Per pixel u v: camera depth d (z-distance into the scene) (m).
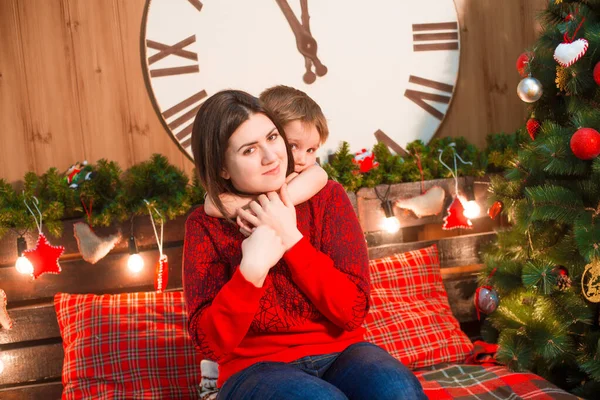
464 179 2.28
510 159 2.24
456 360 1.99
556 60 1.73
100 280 2.08
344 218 1.32
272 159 1.22
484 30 2.43
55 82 2.14
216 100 1.23
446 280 2.30
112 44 2.17
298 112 1.45
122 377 1.81
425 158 2.27
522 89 1.85
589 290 1.70
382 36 2.35
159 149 2.22
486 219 2.47
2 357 2.01
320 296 1.21
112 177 2.03
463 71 2.43
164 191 2.08
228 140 1.21
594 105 1.79
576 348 1.90
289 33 2.28
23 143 2.14
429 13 2.38
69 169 2.09
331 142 2.34
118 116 2.19
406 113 2.38
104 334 1.85
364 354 1.20
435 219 2.29
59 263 2.05
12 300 2.04
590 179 1.77
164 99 2.20
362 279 1.27
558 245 1.90
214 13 2.22
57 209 1.97
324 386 1.08
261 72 2.27
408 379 1.12
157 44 2.18
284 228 1.21
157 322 1.88
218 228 1.30
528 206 1.82
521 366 1.86
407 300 2.08
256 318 1.24
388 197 2.24
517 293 2.03
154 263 2.11
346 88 2.34
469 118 2.44
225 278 1.29
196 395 1.82
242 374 1.19
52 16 2.13
